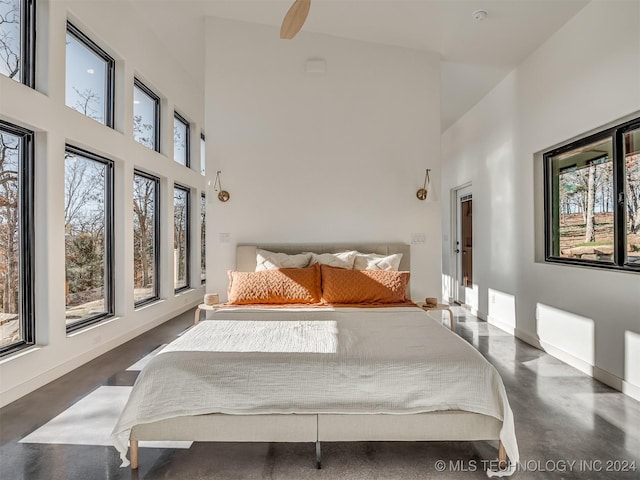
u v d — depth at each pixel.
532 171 4.06
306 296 3.58
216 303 3.79
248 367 1.95
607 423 2.36
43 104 3.02
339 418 1.93
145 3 4.28
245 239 4.23
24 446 2.14
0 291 2.84
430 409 1.91
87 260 3.86
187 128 6.51
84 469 1.93
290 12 2.27
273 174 4.25
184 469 1.93
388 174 4.30
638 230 2.85
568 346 3.46
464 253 6.46
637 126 2.82
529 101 4.12
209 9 4.15
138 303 4.87
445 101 5.49
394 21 3.80
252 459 2.01
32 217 3.08
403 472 1.90
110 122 4.19
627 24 2.76
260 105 4.25
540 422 2.38
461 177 6.24
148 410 1.88
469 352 2.07
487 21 3.55
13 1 2.94
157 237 5.39
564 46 3.50
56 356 3.17
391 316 3.01
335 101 4.29
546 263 3.94
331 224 4.27
